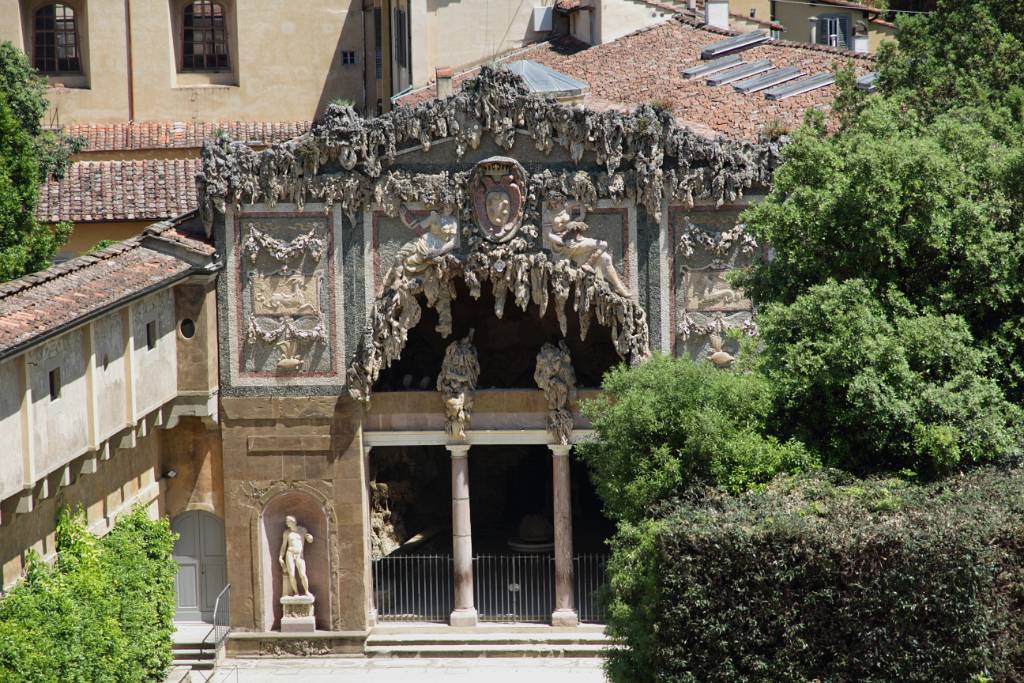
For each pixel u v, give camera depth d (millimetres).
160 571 119500
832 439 101312
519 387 137875
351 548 131625
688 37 164500
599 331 139375
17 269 126688
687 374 103500
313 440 130625
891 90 124500
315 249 128000
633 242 127250
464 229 126938
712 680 92250
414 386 134625
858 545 89812
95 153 176875
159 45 182875
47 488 102938
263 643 132125
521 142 126438
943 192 100875
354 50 186750
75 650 98562
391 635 132625
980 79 121500
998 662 90312
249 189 127000
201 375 127562
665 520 94438
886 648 90188
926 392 97625
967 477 96625
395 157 126875
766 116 140875
